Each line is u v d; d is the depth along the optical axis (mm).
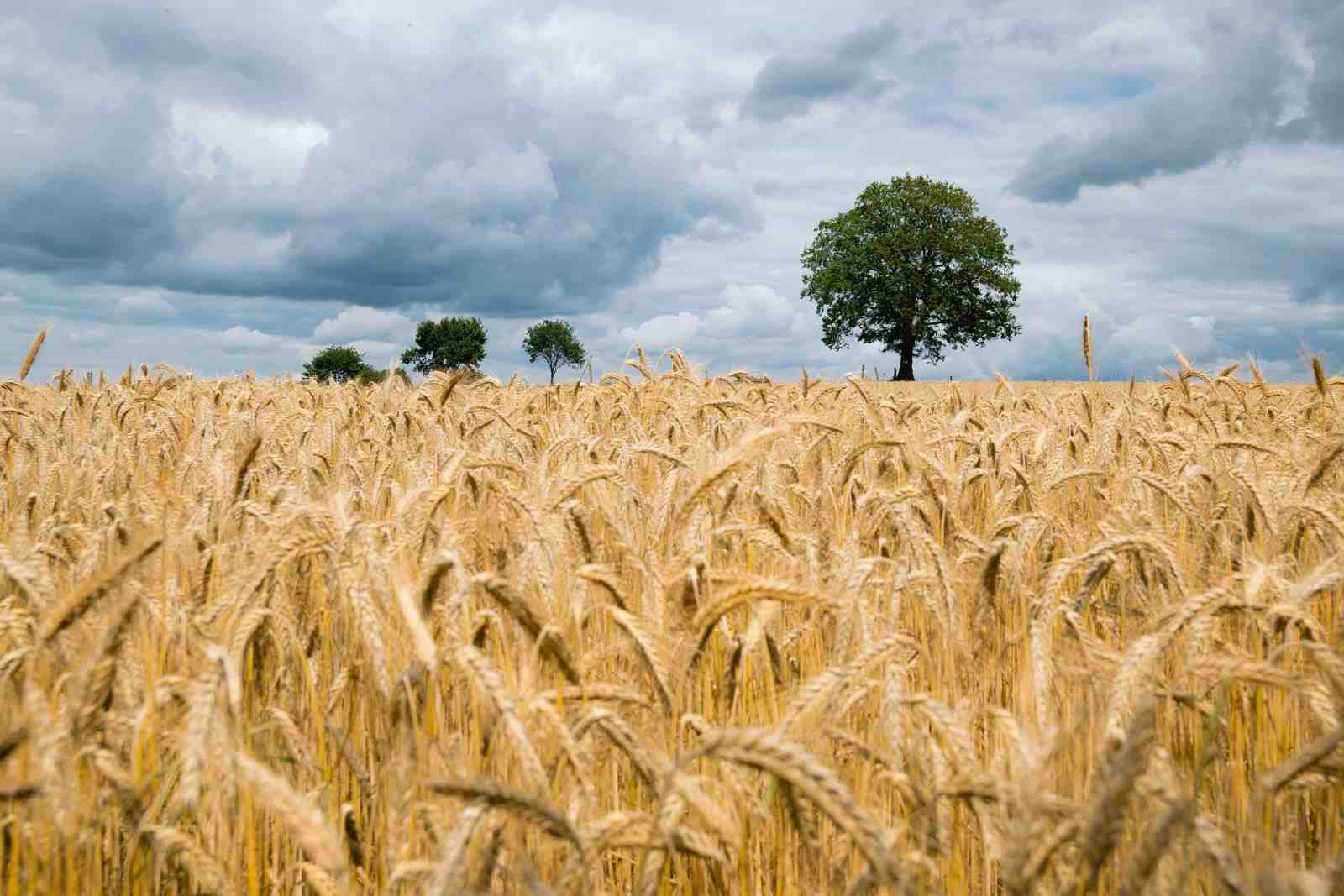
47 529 4031
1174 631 2543
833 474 5000
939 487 4809
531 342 82000
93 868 2477
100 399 9734
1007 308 83375
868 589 3621
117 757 2387
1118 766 1777
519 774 2529
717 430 7035
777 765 1812
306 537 2863
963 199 83625
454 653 2283
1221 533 4195
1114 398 9422
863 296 83938
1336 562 3121
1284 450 6066
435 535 3910
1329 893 1494
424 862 2139
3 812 2346
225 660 2145
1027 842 1824
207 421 6965
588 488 3951
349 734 3244
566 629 3049
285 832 2834
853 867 2639
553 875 2449
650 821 2104
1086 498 5973
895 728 2471
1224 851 1880
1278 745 3068
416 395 9273
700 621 2518
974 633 3523
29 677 2205
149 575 3084
